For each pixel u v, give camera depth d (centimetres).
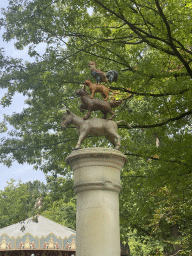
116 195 466
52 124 1238
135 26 980
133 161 1489
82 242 428
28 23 1042
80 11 1023
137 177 1221
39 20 1048
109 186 452
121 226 1720
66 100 1214
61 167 1303
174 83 893
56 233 1128
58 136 1281
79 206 452
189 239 1412
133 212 1377
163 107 979
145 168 1455
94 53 1155
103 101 532
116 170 473
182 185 998
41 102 1178
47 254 1161
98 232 427
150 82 922
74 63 1143
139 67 912
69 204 2952
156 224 1512
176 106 963
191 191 1087
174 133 1025
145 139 1529
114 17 955
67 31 1030
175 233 1645
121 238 1759
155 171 1012
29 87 1081
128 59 1057
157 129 1052
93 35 1109
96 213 436
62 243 1112
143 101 1380
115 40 1025
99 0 926
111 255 421
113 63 1070
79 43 1123
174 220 1424
